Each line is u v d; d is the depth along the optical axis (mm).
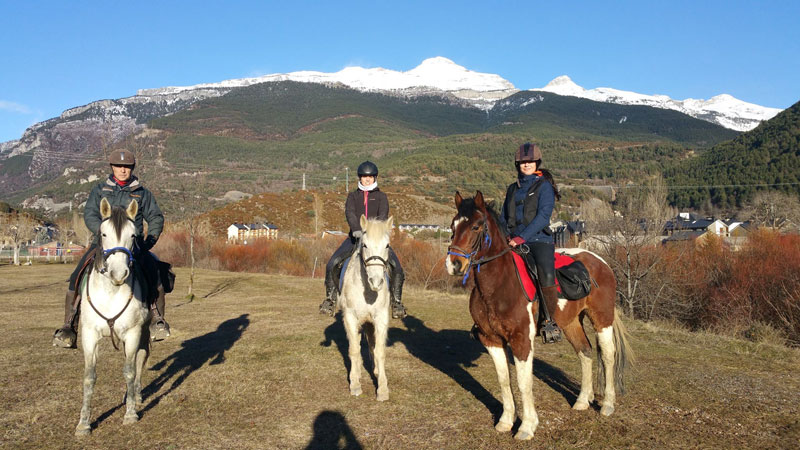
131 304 4984
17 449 4590
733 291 16078
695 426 5102
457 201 4984
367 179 6906
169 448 4633
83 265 5289
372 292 5875
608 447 4625
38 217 80688
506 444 4703
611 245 18594
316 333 10203
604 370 5672
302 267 33875
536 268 4926
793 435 4855
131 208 4941
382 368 6035
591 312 5578
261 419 5355
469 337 9906
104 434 4938
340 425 5184
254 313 13453
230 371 7223
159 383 6680
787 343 12805
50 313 13492
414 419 5348
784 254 16141
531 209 5160
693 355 8242
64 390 6285
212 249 37188
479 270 4762
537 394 6125
